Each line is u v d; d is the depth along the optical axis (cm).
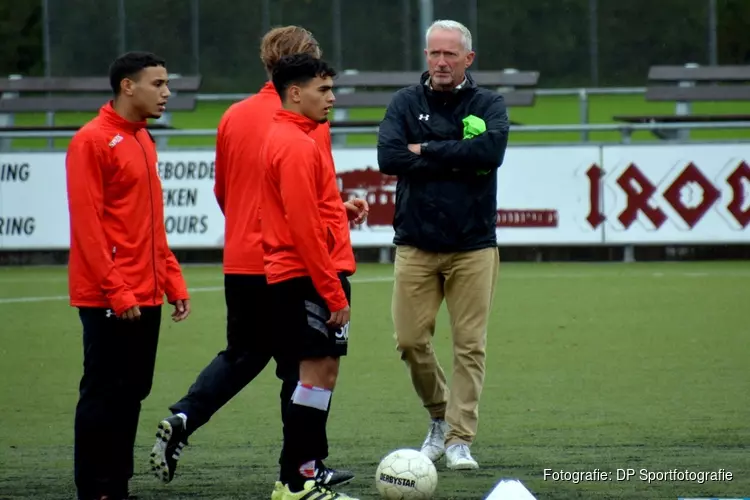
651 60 7925
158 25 8025
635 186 5412
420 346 2175
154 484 2016
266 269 1847
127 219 1856
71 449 2300
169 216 5612
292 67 1797
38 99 7200
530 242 5488
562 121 8262
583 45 8062
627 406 2628
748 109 8081
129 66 1838
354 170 5566
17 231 5678
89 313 1852
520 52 8031
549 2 8006
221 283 5050
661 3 7875
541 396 2764
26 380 3061
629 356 3266
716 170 5353
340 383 2981
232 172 2042
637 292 4534
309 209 1755
